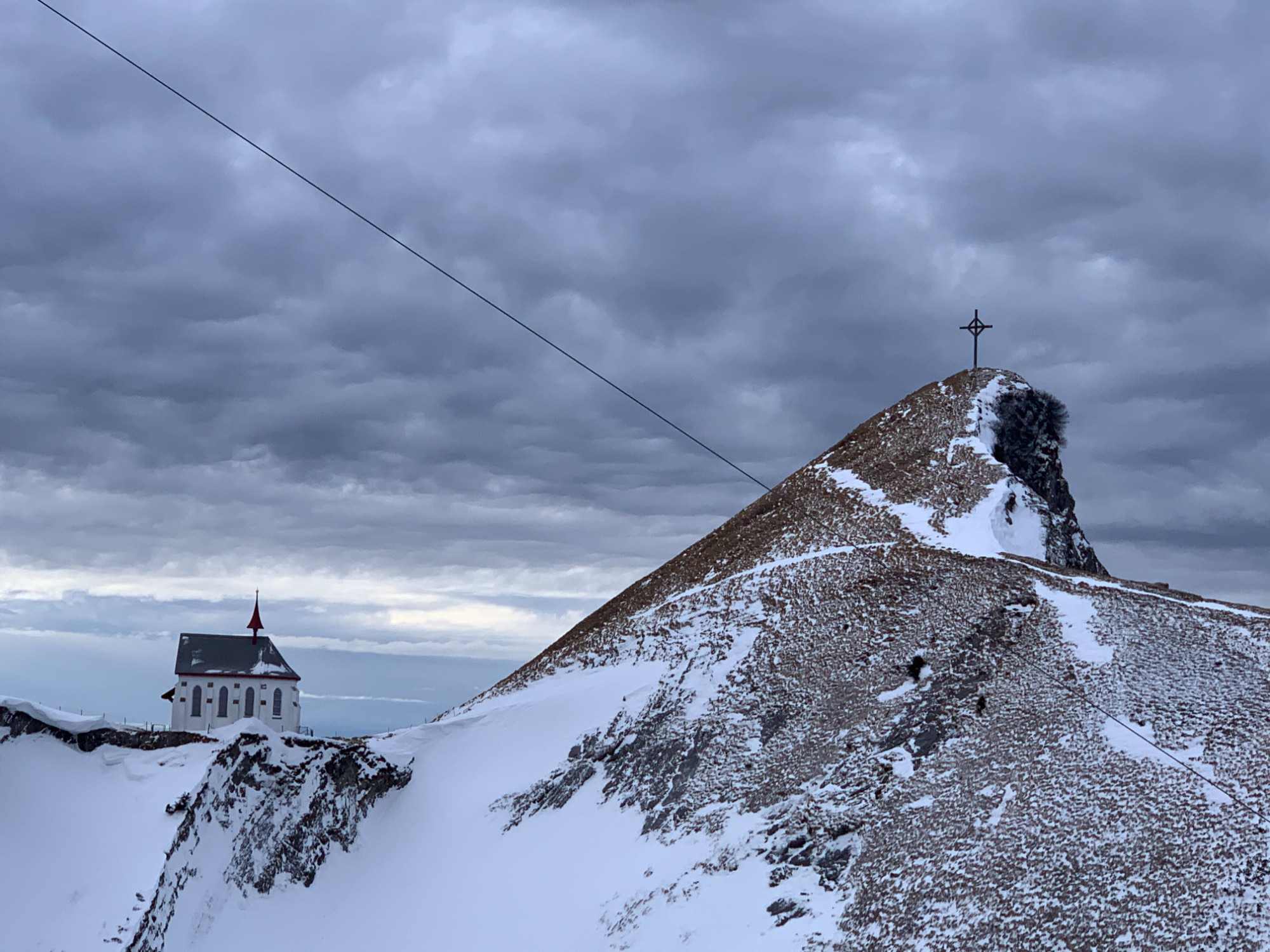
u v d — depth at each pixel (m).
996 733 61.59
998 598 73.06
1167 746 55.91
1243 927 43.94
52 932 67.31
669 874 62.19
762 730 71.44
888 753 63.50
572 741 81.38
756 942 54.56
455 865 74.94
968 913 50.31
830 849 58.66
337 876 77.75
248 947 71.12
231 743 80.50
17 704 81.31
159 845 72.44
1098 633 66.75
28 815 75.12
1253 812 49.59
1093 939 46.12
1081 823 52.72
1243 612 67.00
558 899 65.88
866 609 77.94
